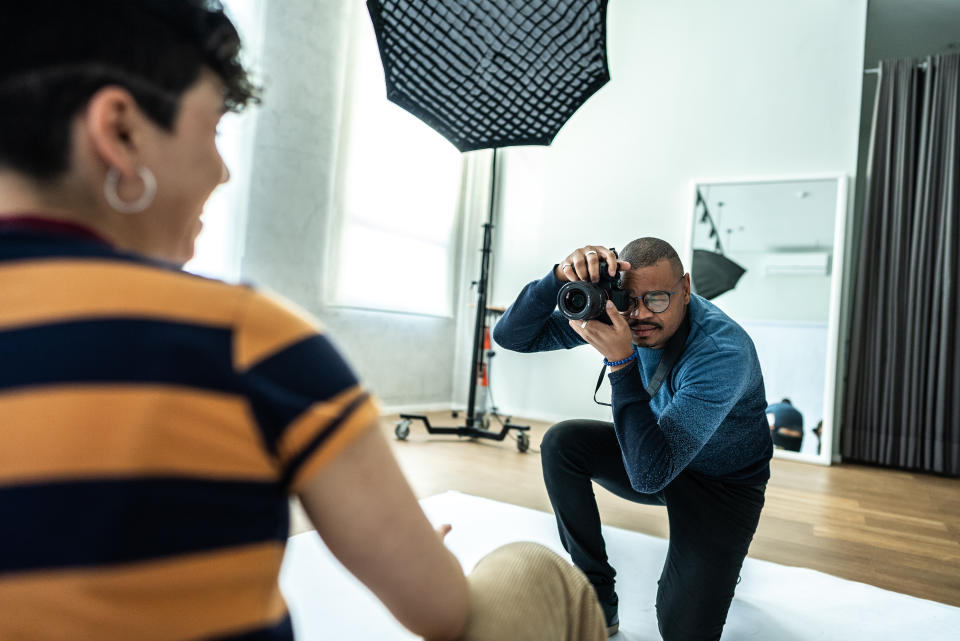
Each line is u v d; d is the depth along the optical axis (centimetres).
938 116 370
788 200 388
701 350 116
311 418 28
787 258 386
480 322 336
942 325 358
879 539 205
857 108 377
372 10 172
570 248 453
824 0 388
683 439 108
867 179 385
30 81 29
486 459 284
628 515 211
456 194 471
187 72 32
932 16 401
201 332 27
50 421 25
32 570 24
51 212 30
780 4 399
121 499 25
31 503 24
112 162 30
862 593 154
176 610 26
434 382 462
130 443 25
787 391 377
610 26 448
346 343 374
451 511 195
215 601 27
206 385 27
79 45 29
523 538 173
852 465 368
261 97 39
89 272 27
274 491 29
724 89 411
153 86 31
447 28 176
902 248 373
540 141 206
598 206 445
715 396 109
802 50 392
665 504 137
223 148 293
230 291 29
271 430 28
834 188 378
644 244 119
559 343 152
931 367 359
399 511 32
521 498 219
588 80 183
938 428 353
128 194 32
